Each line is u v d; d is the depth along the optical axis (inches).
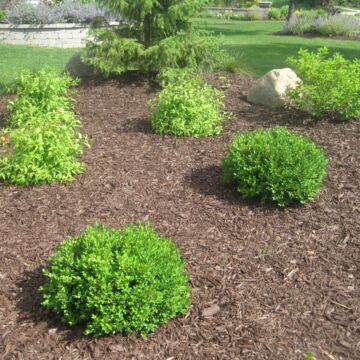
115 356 116.6
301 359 117.0
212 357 117.0
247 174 189.8
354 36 791.7
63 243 137.9
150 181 204.7
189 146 241.0
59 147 199.9
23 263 150.4
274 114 286.8
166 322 127.2
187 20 354.9
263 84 305.6
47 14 618.8
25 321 127.5
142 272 121.4
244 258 156.1
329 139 246.2
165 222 175.2
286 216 181.5
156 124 257.6
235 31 885.8
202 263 152.6
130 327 122.6
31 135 203.5
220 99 315.9
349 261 156.3
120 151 233.9
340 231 172.1
